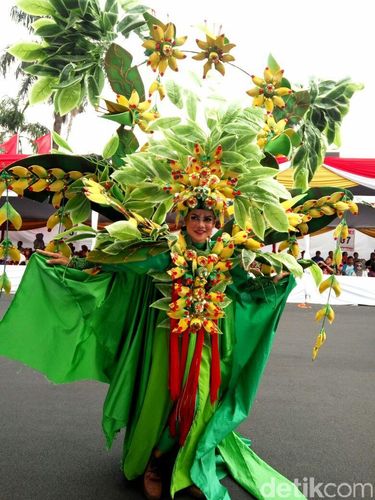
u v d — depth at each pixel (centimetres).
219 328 237
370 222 1430
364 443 308
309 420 354
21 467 262
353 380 476
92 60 252
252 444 304
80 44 251
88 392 421
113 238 217
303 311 1026
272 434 323
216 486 230
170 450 241
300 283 1172
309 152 273
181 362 225
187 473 228
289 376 488
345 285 1159
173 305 218
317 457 285
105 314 236
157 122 231
